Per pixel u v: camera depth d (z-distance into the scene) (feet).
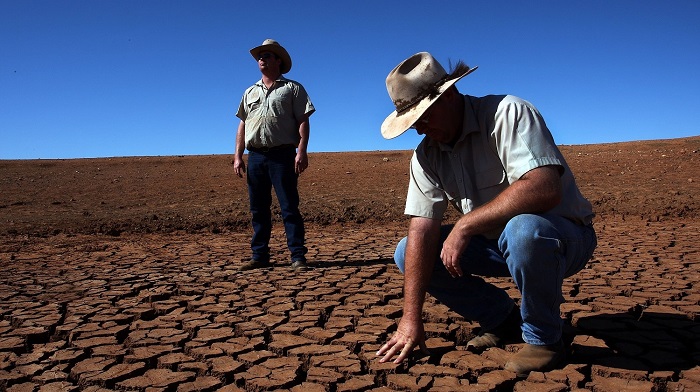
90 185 46.16
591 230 9.65
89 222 29.37
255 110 17.61
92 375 9.96
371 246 22.74
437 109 8.98
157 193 41.01
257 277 17.01
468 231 8.73
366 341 11.15
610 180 40.42
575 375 9.23
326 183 44.62
